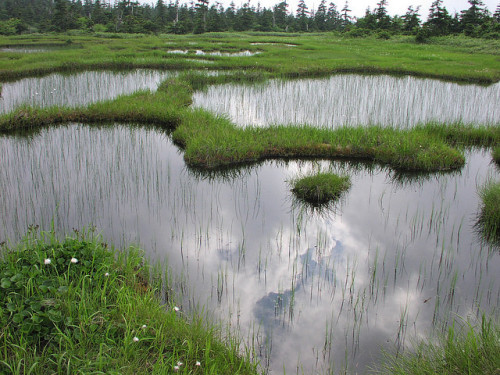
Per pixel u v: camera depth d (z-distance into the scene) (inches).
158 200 377.4
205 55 1282.0
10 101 702.5
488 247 310.3
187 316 223.8
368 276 272.8
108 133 571.8
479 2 2017.7
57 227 318.7
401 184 432.5
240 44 1708.9
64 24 2317.9
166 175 433.7
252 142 488.7
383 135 506.9
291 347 210.7
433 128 554.9
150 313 202.7
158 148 514.9
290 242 314.5
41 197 369.4
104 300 201.0
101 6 3309.5
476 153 519.2
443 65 1133.1
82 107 631.8
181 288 253.0
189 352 181.2
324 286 262.1
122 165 455.8
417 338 216.8
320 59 1246.3
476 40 1718.8
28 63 1030.4
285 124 584.4
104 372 159.8
